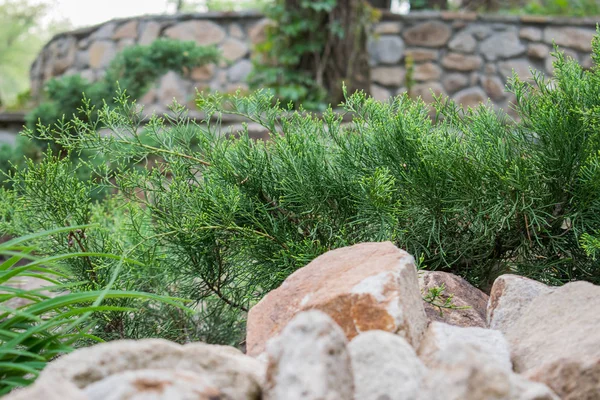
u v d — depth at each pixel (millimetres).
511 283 2045
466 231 2486
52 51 9602
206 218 2406
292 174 2432
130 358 1350
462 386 1179
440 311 2133
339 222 2467
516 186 2297
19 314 1628
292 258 2385
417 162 2404
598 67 2459
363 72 7367
